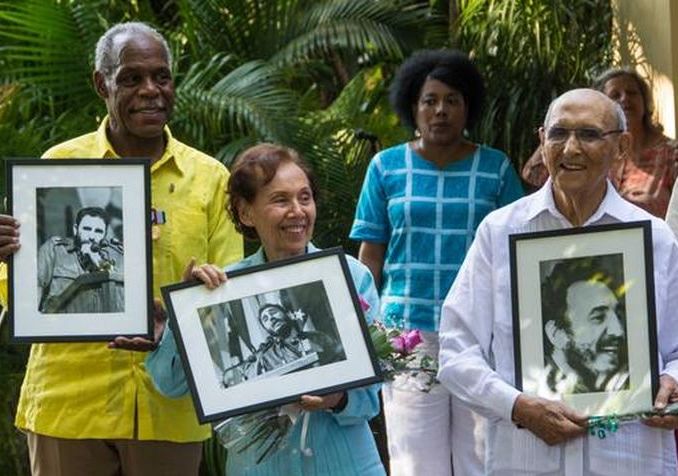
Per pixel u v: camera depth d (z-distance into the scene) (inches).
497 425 207.8
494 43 383.9
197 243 229.5
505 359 206.4
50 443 228.7
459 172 291.7
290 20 402.9
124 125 227.1
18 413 234.4
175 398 215.8
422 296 287.9
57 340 215.9
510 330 205.9
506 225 209.2
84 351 225.5
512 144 376.8
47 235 217.0
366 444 203.2
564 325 202.5
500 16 383.2
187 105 370.6
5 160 217.0
